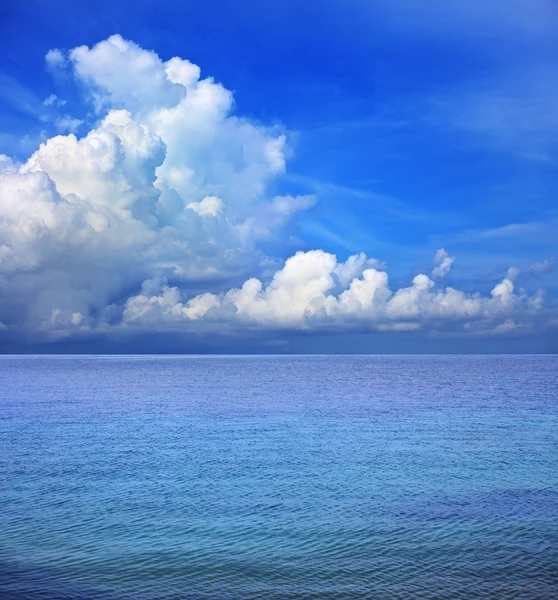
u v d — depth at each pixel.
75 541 25.28
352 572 22.06
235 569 22.41
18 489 33.66
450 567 22.38
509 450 45.88
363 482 35.53
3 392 105.94
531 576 21.52
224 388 119.38
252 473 37.84
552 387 119.75
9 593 20.17
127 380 153.12
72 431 56.09
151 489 33.81
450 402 86.06
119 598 19.94
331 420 64.94
